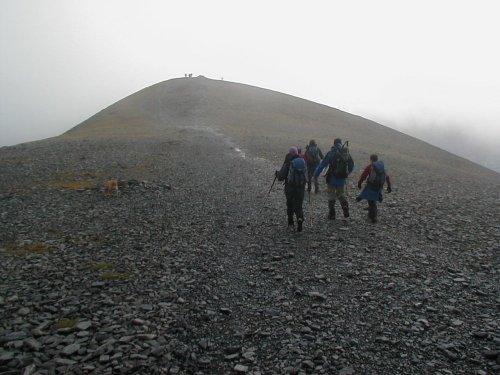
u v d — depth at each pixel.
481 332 6.85
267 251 11.52
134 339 6.73
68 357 6.18
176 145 40.69
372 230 13.36
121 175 23.91
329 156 14.36
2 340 6.58
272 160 32.44
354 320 7.48
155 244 12.06
